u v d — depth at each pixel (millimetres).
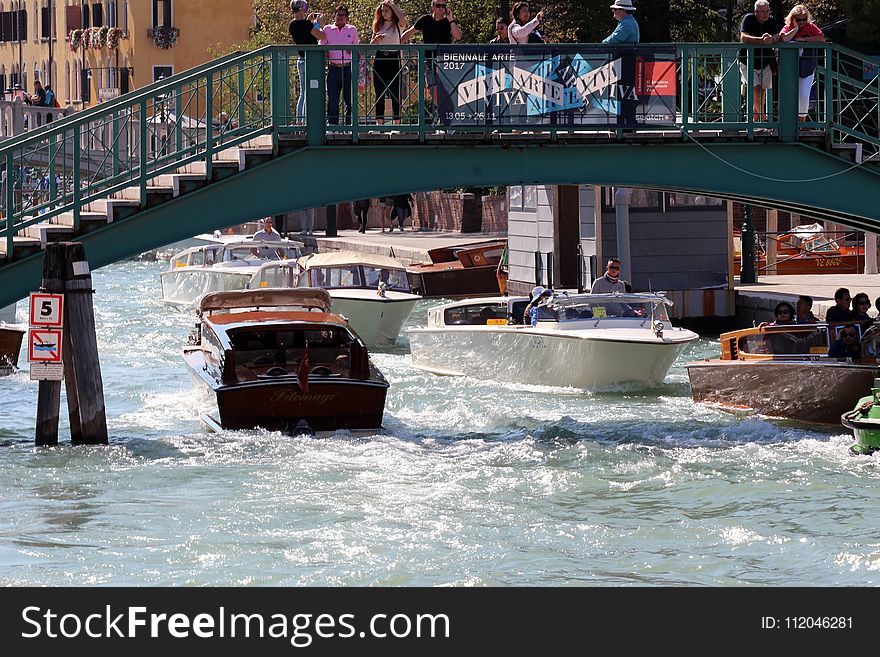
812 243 90875
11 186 44344
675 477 40312
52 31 185875
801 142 47219
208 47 159250
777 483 39250
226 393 45781
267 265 82375
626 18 46688
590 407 52781
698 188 47344
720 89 47719
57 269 43406
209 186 45438
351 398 46531
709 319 72500
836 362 48000
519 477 40562
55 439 44438
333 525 35312
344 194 46281
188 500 37875
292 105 50000
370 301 72562
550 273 79375
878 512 36188
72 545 33656
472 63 46188
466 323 62969
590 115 46594
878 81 47594
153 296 100875
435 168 46531
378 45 45844
